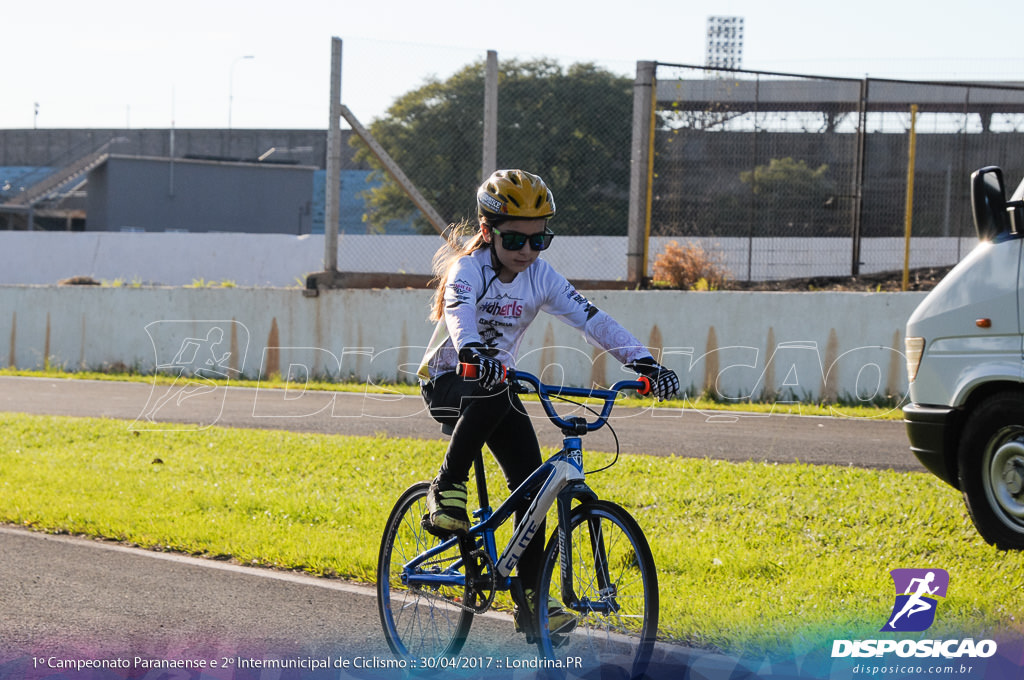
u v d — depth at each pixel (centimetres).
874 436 1381
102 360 2431
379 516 912
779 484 1005
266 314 2230
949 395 833
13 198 7288
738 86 2092
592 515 526
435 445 1283
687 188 2117
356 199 2259
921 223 2122
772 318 1791
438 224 2156
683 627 613
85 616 670
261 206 7344
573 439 534
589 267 2848
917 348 861
